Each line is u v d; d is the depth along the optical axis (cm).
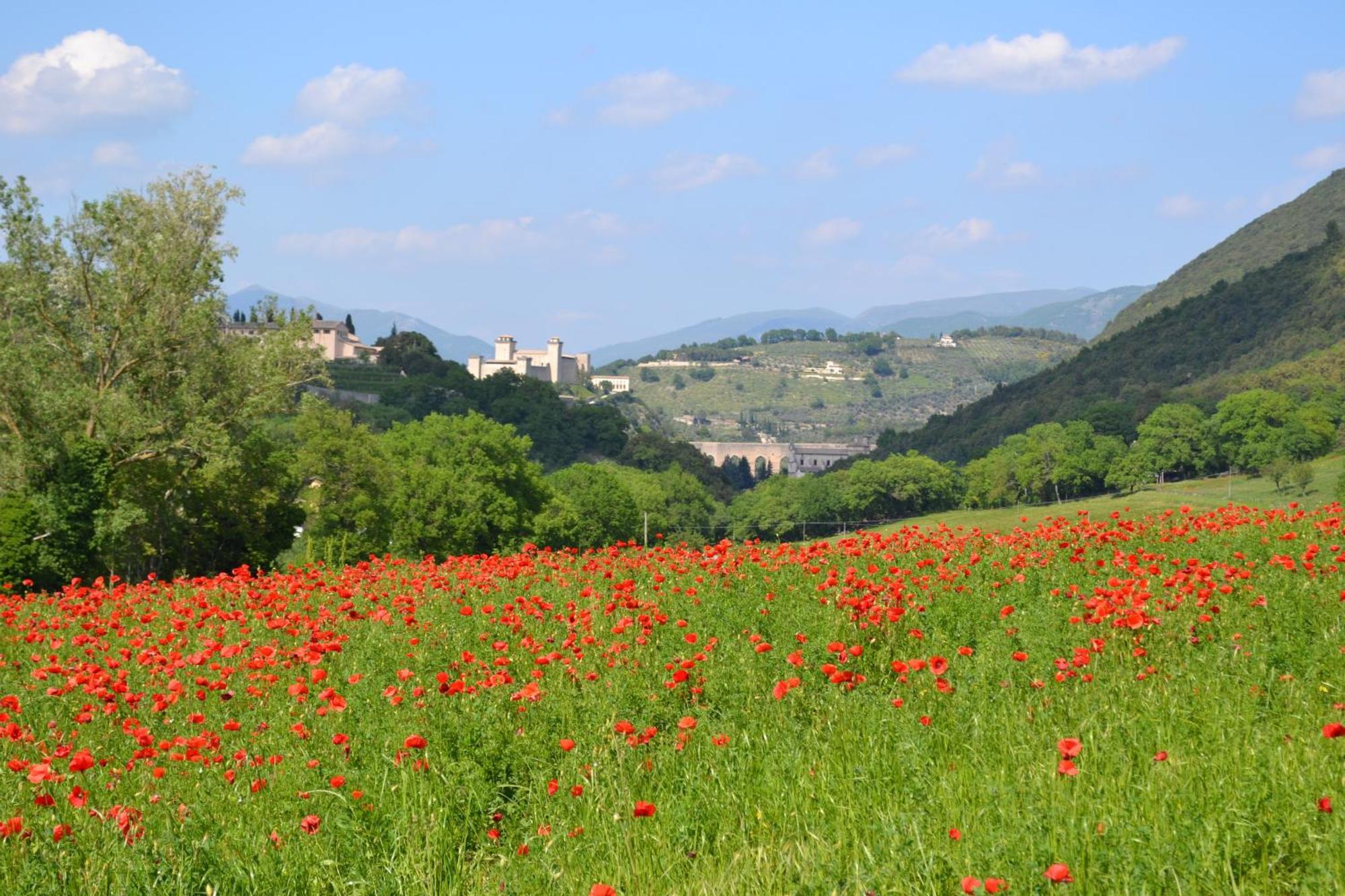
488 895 661
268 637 1380
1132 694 874
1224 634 1025
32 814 766
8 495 4144
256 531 4994
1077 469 15400
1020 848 591
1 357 4153
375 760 839
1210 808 624
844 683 940
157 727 1020
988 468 16425
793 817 726
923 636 1122
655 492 13512
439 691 957
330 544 5416
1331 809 591
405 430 10231
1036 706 855
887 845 637
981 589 1370
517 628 1283
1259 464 14112
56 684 1138
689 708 958
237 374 4691
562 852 710
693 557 1823
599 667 1057
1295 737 729
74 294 4478
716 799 762
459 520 8438
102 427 4409
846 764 796
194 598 1864
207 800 779
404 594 1642
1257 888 545
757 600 1402
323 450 6962
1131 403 19600
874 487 16175
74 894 650
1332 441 14675
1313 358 18212
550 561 1961
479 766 821
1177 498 12594
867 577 1506
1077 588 1288
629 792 775
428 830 718
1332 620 1034
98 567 4178
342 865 698
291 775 802
